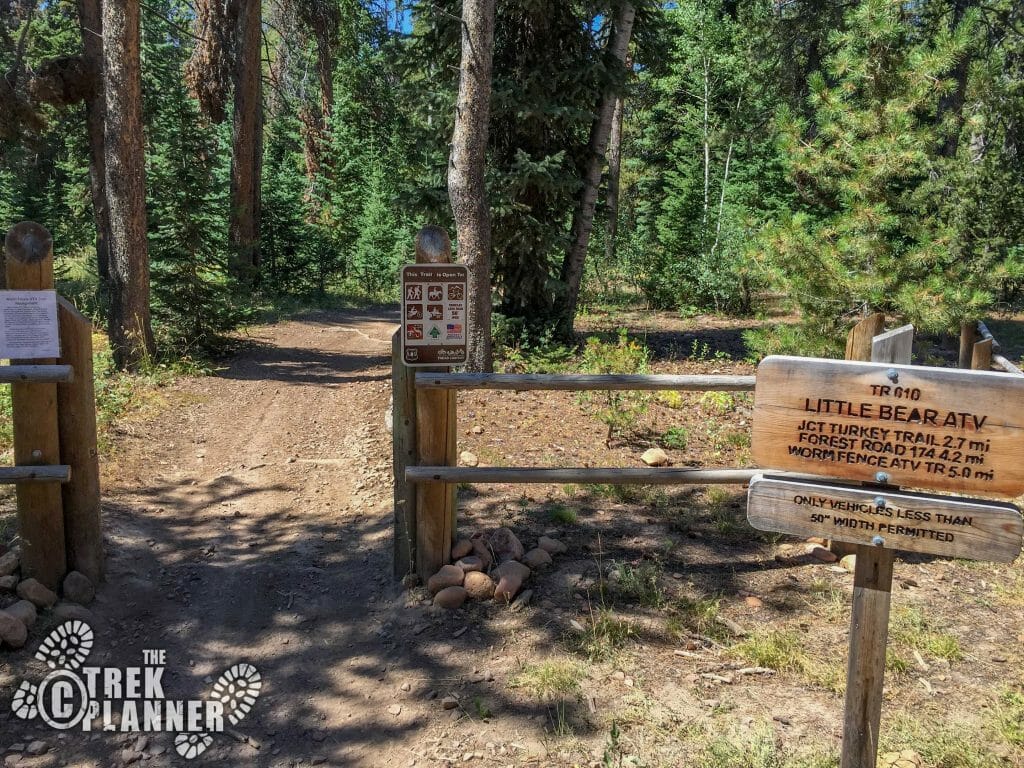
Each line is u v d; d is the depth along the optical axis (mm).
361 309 21234
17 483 4340
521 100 10992
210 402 9461
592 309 18078
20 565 4504
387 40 12055
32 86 12445
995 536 2428
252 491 6574
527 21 11312
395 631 4352
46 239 4266
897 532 2521
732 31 22078
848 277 7125
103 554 4754
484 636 4227
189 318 11742
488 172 11070
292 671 4094
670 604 4438
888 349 2623
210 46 20766
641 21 12805
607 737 3426
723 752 3270
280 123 32438
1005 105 10578
